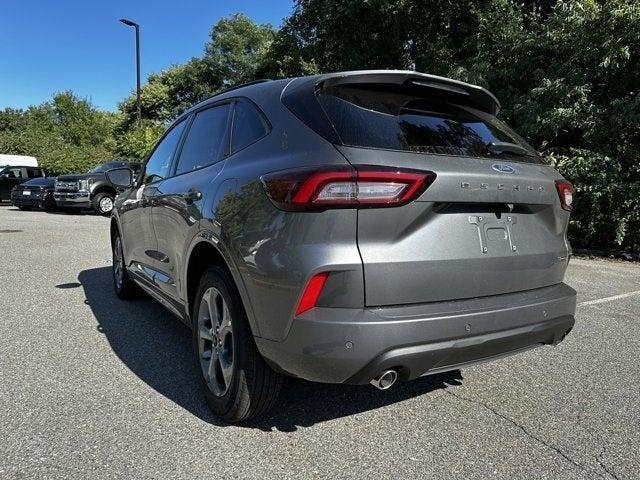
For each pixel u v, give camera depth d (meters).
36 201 18.23
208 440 2.64
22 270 7.02
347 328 2.17
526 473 2.42
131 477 2.31
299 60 16.88
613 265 8.73
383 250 2.26
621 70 9.93
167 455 2.49
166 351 3.95
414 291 2.34
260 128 2.83
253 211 2.49
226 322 2.78
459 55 13.97
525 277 2.76
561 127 9.99
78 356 3.80
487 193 2.51
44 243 9.70
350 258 2.21
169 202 3.56
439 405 3.12
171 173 3.92
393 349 2.21
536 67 10.97
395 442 2.67
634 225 9.57
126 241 4.92
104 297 5.61
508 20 11.93
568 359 3.97
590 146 10.17
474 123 2.93
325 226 2.21
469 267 2.48
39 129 46.84
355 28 15.04
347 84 2.64
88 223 14.00
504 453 2.59
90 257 8.22
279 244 2.30
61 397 3.10
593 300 5.99
